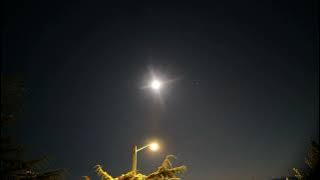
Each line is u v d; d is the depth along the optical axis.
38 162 5.88
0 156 5.55
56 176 5.95
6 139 5.63
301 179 8.11
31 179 5.73
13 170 5.61
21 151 5.75
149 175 6.74
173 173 6.70
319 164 5.71
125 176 7.14
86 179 7.59
